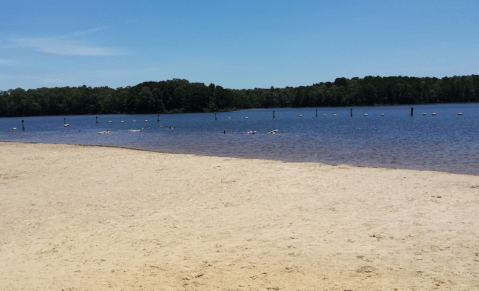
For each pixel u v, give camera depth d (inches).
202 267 264.5
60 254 301.6
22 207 461.7
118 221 394.3
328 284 230.1
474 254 274.4
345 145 1224.8
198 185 566.6
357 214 392.8
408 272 246.4
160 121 3757.4
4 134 2361.0
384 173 617.3
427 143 1226.6
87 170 727.1
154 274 253.8
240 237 331.9
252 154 1048.8
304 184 546.9
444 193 469.4
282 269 256.7
